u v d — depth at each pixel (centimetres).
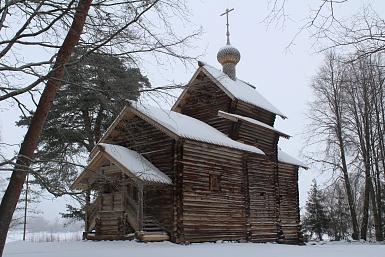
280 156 2956
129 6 1012
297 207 2950
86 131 2542
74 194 965
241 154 2372
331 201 4350
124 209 1909
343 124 3400
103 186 1983
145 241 1809
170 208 1972
